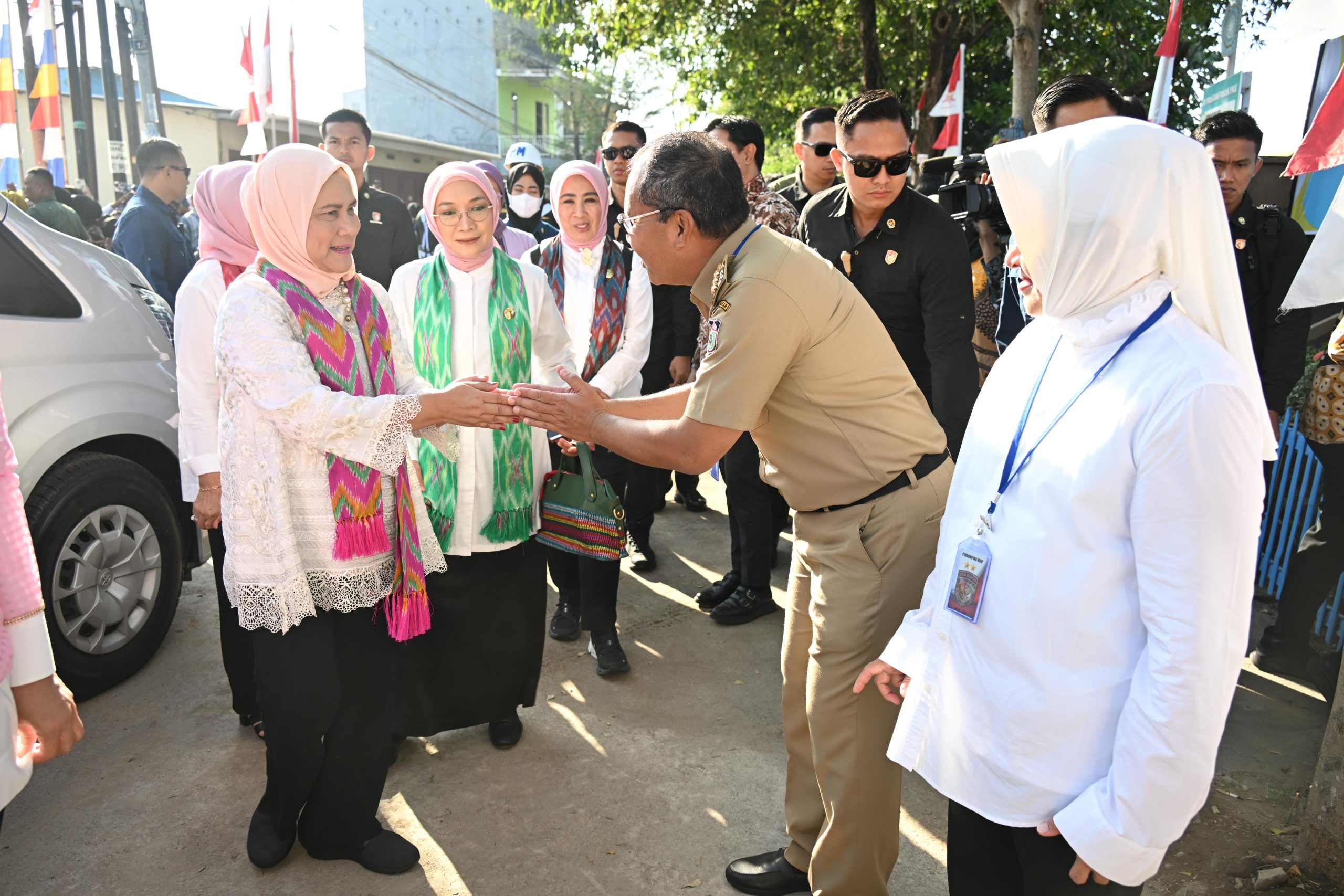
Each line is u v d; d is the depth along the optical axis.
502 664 2.78
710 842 2.46
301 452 2.08
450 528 2.63
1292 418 3.85
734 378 1.79
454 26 31.64
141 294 3.55
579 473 2.86
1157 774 1.14
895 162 2.93
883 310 3.20
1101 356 1.26
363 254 4.49
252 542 2.06
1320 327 4.00
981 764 1.36
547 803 2.62
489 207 2.71
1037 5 8.50
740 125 3.74
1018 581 1.30
